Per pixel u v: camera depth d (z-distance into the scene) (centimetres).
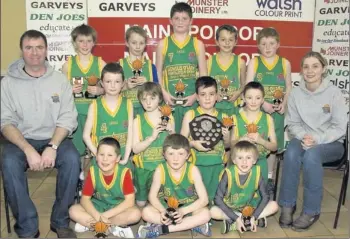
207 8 366
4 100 258
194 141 271
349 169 271
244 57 375
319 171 255
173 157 243
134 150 274
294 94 288
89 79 300
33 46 250
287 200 266
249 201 262
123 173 249
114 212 247
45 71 264
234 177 254
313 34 374
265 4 369
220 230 261
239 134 282
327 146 267
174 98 311
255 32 372
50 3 359
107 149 242
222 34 313
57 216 248
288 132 295
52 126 265
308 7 372
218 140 270
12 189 236
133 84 300
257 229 262
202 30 369
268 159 317
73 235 247
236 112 312
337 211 263
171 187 254
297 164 262
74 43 312
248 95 277
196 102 317
